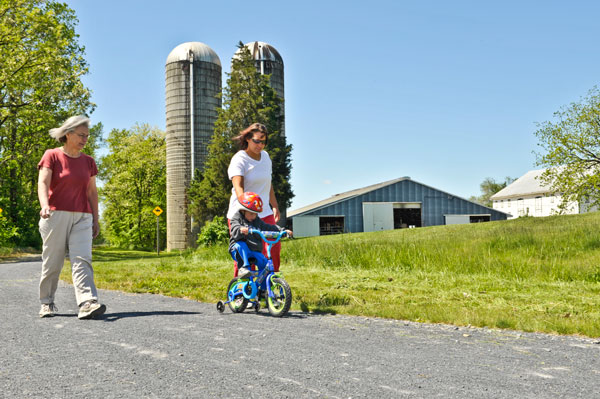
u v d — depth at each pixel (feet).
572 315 15.64
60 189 14.55
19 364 8.87
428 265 32.32
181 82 130.93
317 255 39.42
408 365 8.90
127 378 8.00
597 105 75.51
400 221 154.51
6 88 72.13
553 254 35.40
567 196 79.56
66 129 14.71
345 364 8.91
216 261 44.45
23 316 14.53
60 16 92.94
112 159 173.58
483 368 8.77
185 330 12.05
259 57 132.26
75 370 8.47
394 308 15.89
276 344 10.53
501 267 30.17
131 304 17.85
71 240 14.53
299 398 7.09
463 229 79.15
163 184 175.63
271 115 106.73
